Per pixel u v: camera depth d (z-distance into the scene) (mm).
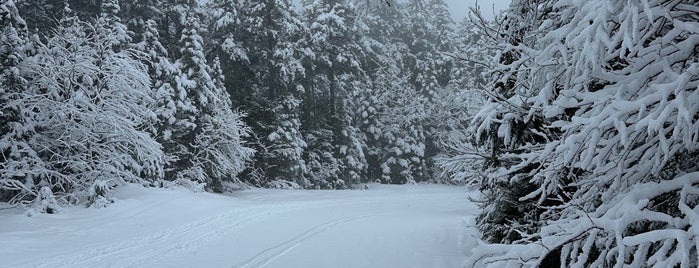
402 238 12586
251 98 36375
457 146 9352
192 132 28750
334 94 43156
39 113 18469
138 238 12508
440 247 11492
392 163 46156
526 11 7664
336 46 39344
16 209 17094
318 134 40656
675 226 3902
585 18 3891
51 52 19484
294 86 39031
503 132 7207
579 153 4492
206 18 38812
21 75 18391
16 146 17078
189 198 18969
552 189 5211
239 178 35406
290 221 15633
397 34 57562
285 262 9852
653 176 4547
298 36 40438
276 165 34625
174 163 28094
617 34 3689
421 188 41312
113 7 29312
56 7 33812
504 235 8938
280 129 35062
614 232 4188
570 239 4215
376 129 45875
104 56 20344
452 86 52219
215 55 35500
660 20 4238
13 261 9789
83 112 19031
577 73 4012
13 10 18047
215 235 12922
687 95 4000
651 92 3943
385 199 26641
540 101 5094
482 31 7738
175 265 9500
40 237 12344
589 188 4945
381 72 48562
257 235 12945
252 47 37125
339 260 10070
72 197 18062
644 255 3977
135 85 21094
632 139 4070
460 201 26969
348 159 41469
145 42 27984
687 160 4812
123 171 19906
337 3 39781
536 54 5520
